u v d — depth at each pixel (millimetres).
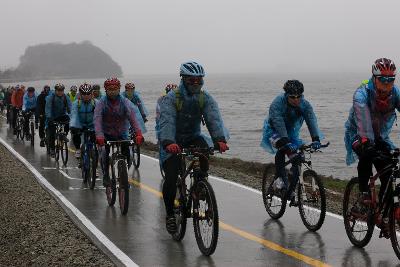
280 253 6996
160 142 6945
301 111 8039
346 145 7125
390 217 6473
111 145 9688
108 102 9453
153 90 158500
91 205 9961
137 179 12828
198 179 6965
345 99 93000
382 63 6359
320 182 7863
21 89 22938
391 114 6676
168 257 6844
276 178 8461
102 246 7312
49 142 15680
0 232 8039
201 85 6887
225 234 7945
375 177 6762
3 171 13547
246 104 78812
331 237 7738
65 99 14992
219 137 6824
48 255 6910
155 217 9047
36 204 9797
